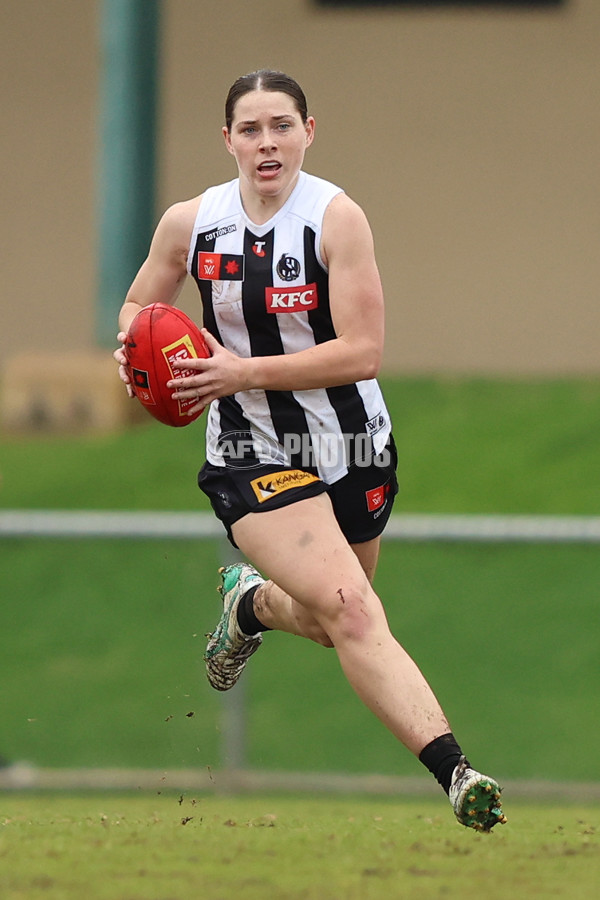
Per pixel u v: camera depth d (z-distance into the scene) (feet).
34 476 139.95
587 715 94.68
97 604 112.27
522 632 105.09
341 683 101.71
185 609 111.65
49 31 180.96
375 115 175.63
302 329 44.06
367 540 48.49
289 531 42.70
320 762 92.02
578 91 172.45
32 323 183.11
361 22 175.11
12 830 44.24
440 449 142.92
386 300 176.76
